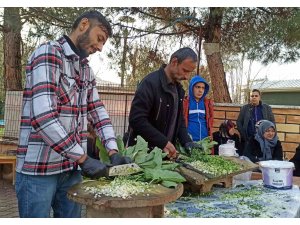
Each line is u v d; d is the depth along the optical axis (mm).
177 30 6402
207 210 1865
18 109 6832
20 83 8336
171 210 1839
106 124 1779
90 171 1471
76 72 1607
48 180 1579
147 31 6121
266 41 5715
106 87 5832
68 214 1743
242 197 2152
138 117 2236
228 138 4754
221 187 2420
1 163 5320
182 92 2457
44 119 1417
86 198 1355
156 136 2195
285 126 5441
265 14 5750
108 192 1410
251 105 4773
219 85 6195
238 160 2613
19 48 8273
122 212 1433
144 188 1476
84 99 1677
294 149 5391
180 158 2359
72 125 1588
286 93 12375
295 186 2475
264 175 2436
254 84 13469
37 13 5879
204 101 3633
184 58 2221
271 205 1982
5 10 6055
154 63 6520
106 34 1607
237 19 5891
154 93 2270
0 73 13852
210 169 2264
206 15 6066
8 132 6879
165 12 6070
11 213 3955
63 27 5863
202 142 2639
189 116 3521
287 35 5484
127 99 5578
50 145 1437
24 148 1572
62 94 1541
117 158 1630
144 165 1759
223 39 6348
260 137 3877
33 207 1571
